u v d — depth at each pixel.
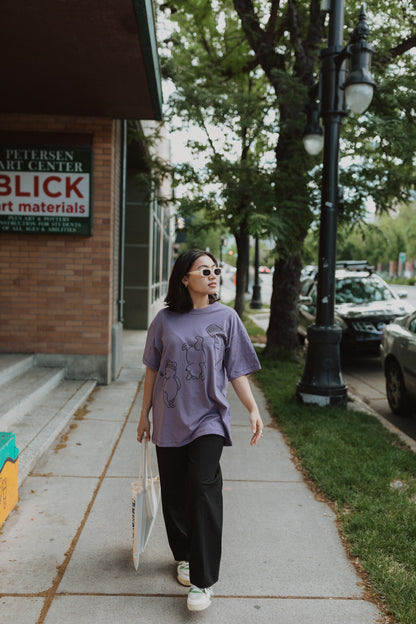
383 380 9.70
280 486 4.26
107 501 3.84
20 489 4.01
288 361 9.90
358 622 2.59
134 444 5.12
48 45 4.91
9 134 7.07
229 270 71.25
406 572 2.98
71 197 7.14
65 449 4.89
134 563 2.88
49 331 7.35
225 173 8.80
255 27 9.79
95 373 7.41
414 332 6.77
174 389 2.66
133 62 5.29
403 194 8.56
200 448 2.60
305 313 12.84
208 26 11.44
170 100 8.94
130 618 2.58
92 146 7.22
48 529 3.42
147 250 13.62
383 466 4.57
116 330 7.90
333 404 6.53
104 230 7.28
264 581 2.92
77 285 7.30
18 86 6.08
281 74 8.65
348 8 8.98
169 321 2.72
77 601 2.70
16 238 7.23
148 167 10.74
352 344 10.33
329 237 6.52
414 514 3.66
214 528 2.54
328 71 6.37
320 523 3.63
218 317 2.71
